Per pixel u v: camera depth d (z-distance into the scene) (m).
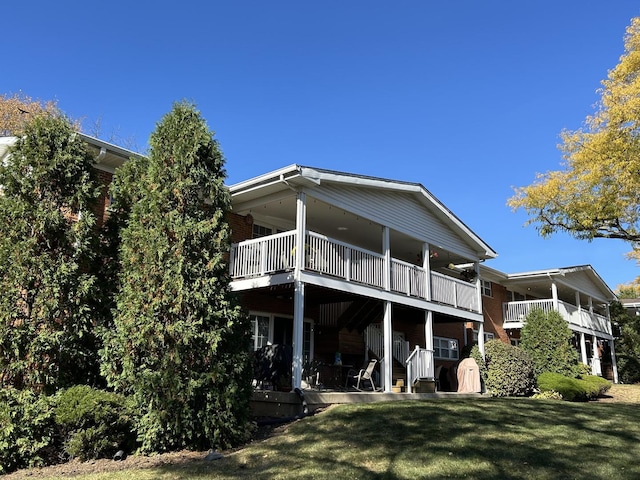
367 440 7.76
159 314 7.79
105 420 6.97
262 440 8.06
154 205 8.17
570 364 20.03
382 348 17.39
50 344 7.21
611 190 17.95
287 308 14.87
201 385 7.55
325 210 13.76
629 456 7.37
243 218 13.79
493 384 17.17
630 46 17.45
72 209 8.00
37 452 6.72
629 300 36.38
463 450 7.32
